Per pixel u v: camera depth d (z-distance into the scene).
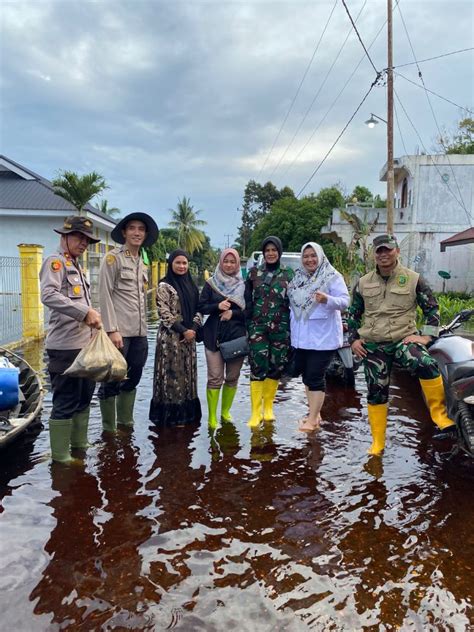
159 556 2.81
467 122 32.78
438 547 2.92
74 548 2.88
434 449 4.44
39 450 4.39
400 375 7.30
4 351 6.40
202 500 3.48
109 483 3.73
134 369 4.91
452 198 19.36
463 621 2.32
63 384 4.06
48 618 2.31
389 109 14.58
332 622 2.31
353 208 19.55
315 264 4.80
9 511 3.29
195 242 50.94
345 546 2.93
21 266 10.96
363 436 4.78
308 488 3.67
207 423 5.18
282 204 34.88
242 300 4.98
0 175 21.05
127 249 4.70
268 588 2.55
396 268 4.06
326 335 4.76
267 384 5.21
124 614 2.35
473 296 18.31
